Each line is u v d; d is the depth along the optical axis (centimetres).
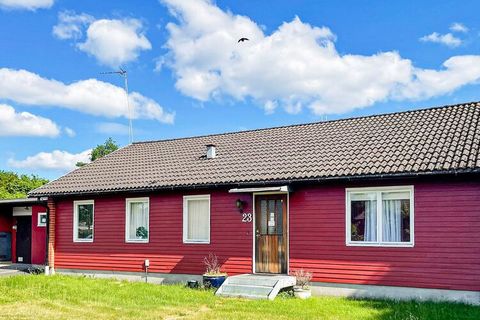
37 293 1491
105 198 1973
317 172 1505
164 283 1797
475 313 1167
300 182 1529
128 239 1902
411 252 1373
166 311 1249
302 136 1903
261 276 1526
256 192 1600
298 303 1327
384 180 1416
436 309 1209
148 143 2420
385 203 1434
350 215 1477
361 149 1589
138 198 1892
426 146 1462
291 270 1548
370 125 1800
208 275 1599
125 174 2011
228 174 1700
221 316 1181
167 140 2389
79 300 1388
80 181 2070
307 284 1505
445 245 1329
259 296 1404
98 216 1984
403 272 1380
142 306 1310
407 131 1630
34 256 2348
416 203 1376
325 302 1346
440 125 1597
